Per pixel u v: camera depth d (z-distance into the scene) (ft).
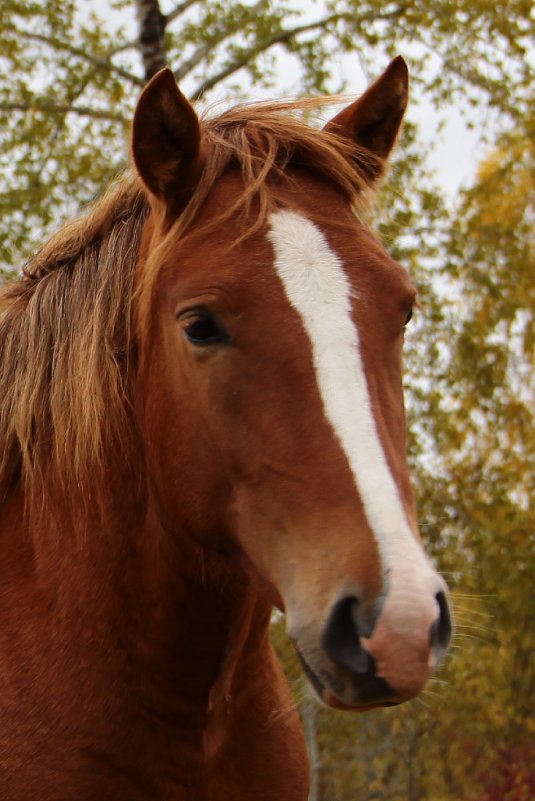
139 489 8.87
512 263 26.18
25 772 8.49
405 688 6.34
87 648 8.78
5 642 9.02
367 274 7.62
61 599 8.98
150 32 25.91
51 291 9.52
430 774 26.71
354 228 7.98
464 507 24.84
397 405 7.49
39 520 9.31
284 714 9.50
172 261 8.19
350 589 6.66
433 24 25.73
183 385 8.06
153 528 8.76
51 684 8.72
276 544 7.48
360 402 7.09
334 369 7.16
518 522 25.30
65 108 27.32
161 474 8.48
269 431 7.36
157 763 8.73
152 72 25.91
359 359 7.22
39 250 10.68
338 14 26.13
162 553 8.73
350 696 6.73
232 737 9.32
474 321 25.21
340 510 6.87
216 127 8.90
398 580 6.47
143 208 9.38
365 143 9.32
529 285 26.13
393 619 6.38
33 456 9.32
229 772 9.28
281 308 7.43
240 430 7.60
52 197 26.35
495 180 26.71
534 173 27.09
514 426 25.76
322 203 8.13
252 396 7.48
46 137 26.61
